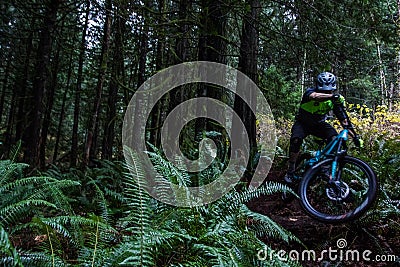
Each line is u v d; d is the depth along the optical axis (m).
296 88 12.55
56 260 2.54
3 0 7.85
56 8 7.91
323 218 4.27
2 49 11.61
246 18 6.54
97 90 11.52
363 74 7.06
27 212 3.55
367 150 7.56
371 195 4.13
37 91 8.47
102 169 7.20
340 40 6.68
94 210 5.35
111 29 10.50
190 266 2.62
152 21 6.60
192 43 8.55
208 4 5.96
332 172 4.52
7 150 14.90
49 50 8.63
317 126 5.07
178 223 3.33
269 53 7.71
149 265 2.76
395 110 12.83
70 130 22.52
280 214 5.41
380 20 6.75
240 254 2.89
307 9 6.69
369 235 4.12
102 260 2.58
